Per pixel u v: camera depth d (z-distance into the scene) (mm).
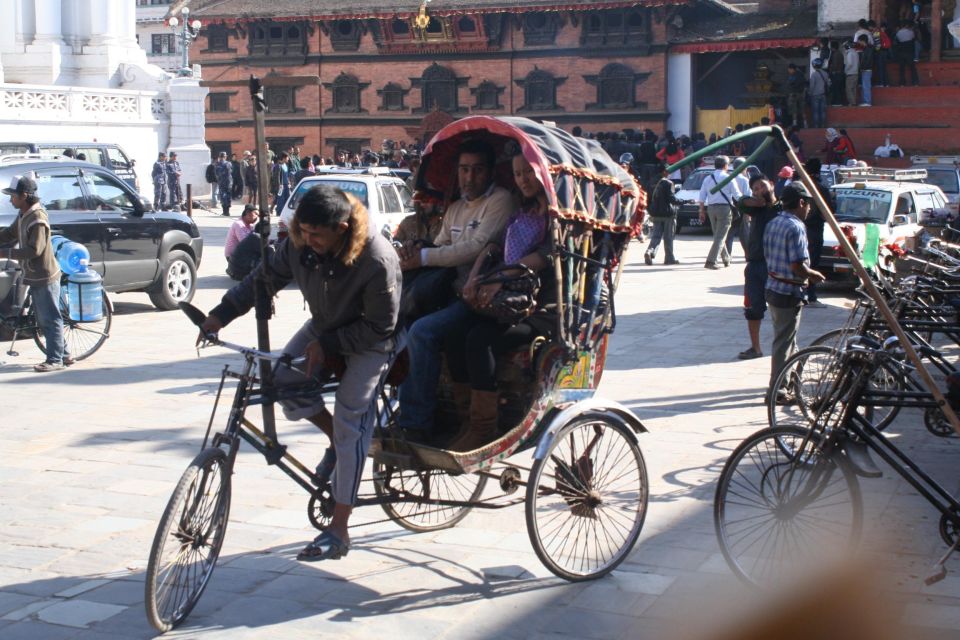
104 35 40250
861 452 5395
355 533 6375
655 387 10430
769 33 39500
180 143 39906
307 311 15469
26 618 5164
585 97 42625
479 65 44062
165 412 9445
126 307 16062
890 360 5629
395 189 18594
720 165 20406
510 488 6020
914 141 32750
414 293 5953
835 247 17172
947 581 5574
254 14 46156
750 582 5500
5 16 39500
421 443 5750
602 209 5855
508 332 5648
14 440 8508
